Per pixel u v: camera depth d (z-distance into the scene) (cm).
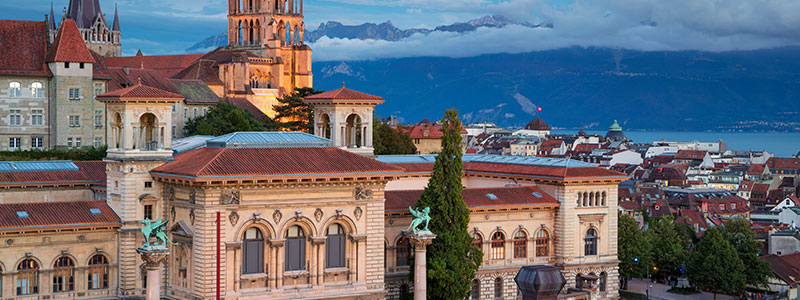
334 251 15000
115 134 15112
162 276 14900
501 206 18125
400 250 17550
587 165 19450
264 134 15588
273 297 14338
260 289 14325
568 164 19325
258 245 14425
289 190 14400
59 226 14188
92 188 16438
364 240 15088
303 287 14612
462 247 16638
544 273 12950
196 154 15125
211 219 13875
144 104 14875
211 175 13650
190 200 14200
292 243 14650
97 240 14688
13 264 13975
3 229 13725
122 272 14712
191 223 14212
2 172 15912
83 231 14538
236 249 14100
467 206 17688
